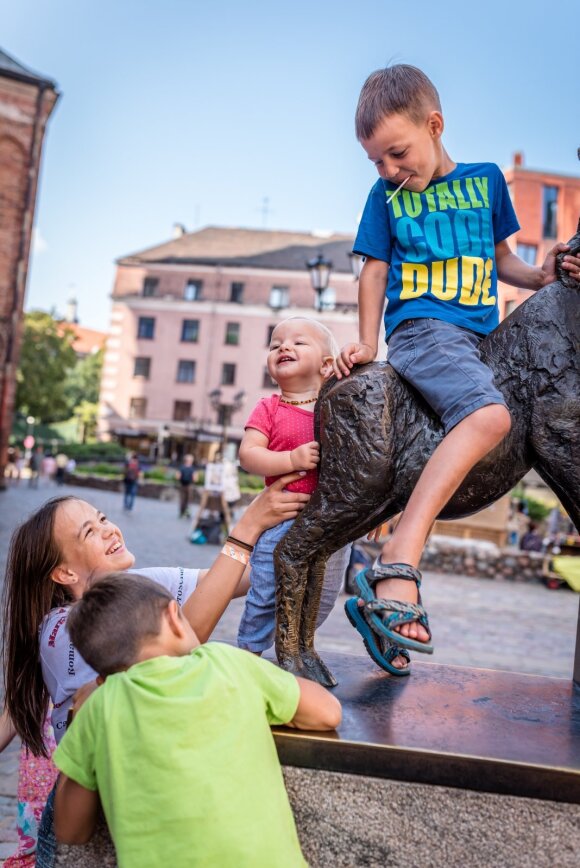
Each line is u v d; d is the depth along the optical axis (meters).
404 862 1.42
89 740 1.35
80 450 38.81
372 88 1.73
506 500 14.43
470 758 1.40
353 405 1.70
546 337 1.74
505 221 1.92
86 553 1.89
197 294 43.28
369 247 1.86
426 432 1.73
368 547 9.24
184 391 43.06
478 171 1.87
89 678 1.76
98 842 1.47
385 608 1.50
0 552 9.82
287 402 1.90
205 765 1.28
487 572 13.38
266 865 1.25
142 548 12.19
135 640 1.39
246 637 1.93
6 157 22.77
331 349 1.94
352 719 1.57
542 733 1.56
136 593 1.41
